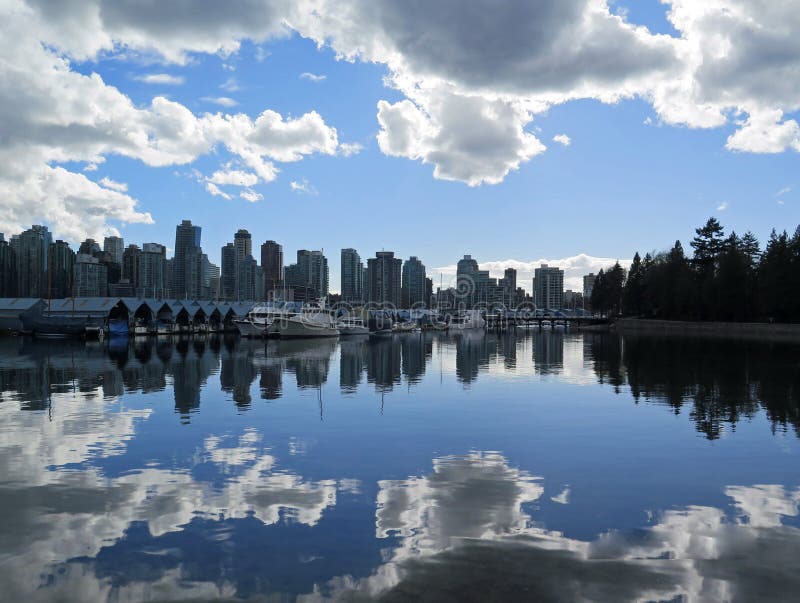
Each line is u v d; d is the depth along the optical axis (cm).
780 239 10831
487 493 1367
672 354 6084
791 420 2308
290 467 1602
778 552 1024
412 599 849
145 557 1004
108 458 1697
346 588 886
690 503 1299
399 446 1864
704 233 14575
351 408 2628
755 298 11619
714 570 950
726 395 3009
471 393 3138
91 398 2936
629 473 1548
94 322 10088
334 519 1187
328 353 6569
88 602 849
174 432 2077
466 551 1025
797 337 9744
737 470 1577
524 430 2120
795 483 1458
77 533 1113
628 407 2642
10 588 892
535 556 1003
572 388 3341
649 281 14900
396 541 1070
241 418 2367
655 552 1023
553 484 1441
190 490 1386
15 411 2534
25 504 1281
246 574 938
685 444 1891
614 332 15138
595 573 937
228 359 5569
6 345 7931
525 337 12481
